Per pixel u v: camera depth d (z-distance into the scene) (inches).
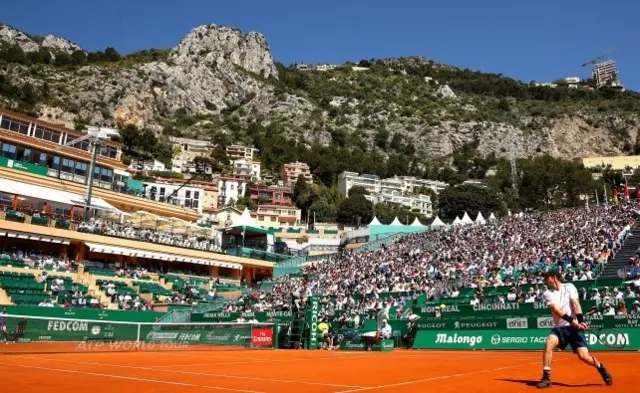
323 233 4776.1
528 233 2252.7
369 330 1359.5
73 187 2635.3
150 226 2684.5
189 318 1908.2
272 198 6476.4
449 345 1173.1
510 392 354.9
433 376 482.9
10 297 1667.1
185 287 2300.7
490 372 516.1
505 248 2073.1
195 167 6958.7
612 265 1550.2
